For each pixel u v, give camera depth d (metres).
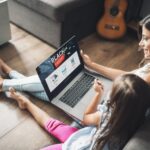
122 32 2.46
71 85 1.69
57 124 1.56
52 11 2.03
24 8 2.31
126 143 1.01
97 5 2.38
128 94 1.02
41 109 1.76
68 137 1.44
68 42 1.66
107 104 1.14
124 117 1.04
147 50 1.25
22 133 1.61
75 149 1.31
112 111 1.08
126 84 1.04
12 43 2.31
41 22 2.25
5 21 2.14
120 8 2.45
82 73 1.76
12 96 1.73
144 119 1.07
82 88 1.68
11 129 1.62
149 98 1.05
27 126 1.65
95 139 1.18
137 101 1.02
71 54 1.68
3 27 2.16
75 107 1.58
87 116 1.41
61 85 1.66
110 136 1.07
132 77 1.06
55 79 1.62
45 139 1.59
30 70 2.07
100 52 2.33
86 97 1.63
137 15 2.64
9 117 1.69
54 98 1.62
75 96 1.64
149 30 1.20
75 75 1.74
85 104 1.60
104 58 2.27
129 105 1.02
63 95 1.64
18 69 2.07
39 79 1.62
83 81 1.72
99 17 2.51
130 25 2.56
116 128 1.06
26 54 2.22
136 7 2.58
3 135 1.59
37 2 2.10
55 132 1.54
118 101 1.04
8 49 2.24
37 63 2.14
